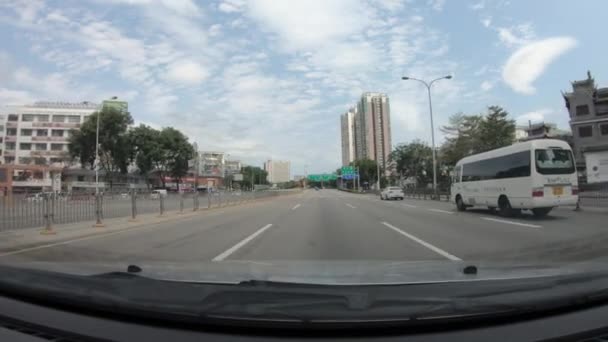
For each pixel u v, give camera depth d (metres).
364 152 96.81
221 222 16.98
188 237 12.02
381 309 2.35
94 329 2.48
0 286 3.04
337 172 132.88
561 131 68.12
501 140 39.94
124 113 66.62
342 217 18.44
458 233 11.83
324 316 2.30
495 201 18.08
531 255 7.64
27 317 2.70
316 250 9.07
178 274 3.29
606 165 41.91
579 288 2.75
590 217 16.23
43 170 70.81
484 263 4.00
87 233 13.48
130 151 68.44
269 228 14.12
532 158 15.70
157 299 2.56
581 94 49.75
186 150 75.38
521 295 2.60
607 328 2.46
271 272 3.44
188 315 2.39
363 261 4.42
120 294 2.68
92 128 64.19
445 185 37.31
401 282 2.80
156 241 11.20
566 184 15.91
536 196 15.56
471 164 20.34
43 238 12.24
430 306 2.38
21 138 85.00
